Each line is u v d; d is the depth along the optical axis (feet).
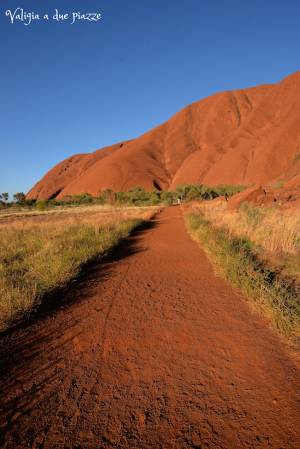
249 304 12.97
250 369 8.41
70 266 18.75
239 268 16.47
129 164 449.06
